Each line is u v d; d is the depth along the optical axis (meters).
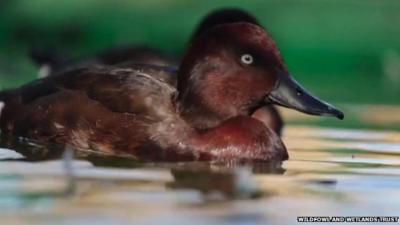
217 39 11.37
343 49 22.45
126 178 9.62
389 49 22.42
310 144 12.67
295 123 15.05
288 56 22.33
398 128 14.41
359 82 20.23
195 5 23.53
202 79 11.30
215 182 9.56
